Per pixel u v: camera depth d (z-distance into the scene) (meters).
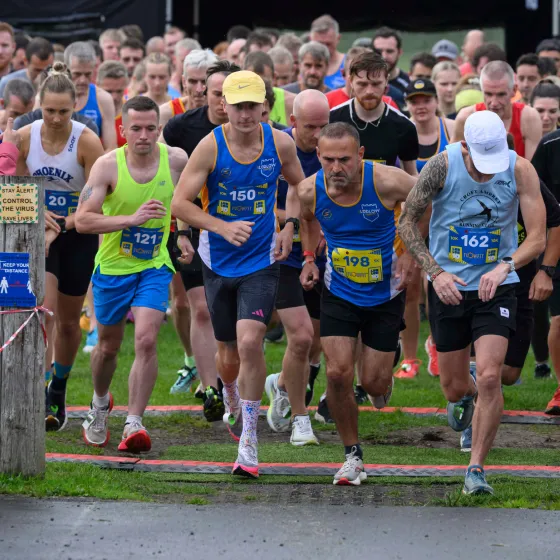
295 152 23.66
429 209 22.41
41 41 41.16
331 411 22.28
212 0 58.94
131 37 48.81
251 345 22.45
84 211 24.17
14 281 20.75
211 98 27.92
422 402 31.05
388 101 33.25
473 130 20.88
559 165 29.31
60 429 27.09
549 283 26.70
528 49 57.31
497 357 21.03
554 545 17.72
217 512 19.55
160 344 40.22
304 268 24.47
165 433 27.33
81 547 17.34
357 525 18.81
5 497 20.06
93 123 27.81
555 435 27.73
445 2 57.19
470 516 19.39
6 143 25.39
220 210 23.30
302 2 58.47
